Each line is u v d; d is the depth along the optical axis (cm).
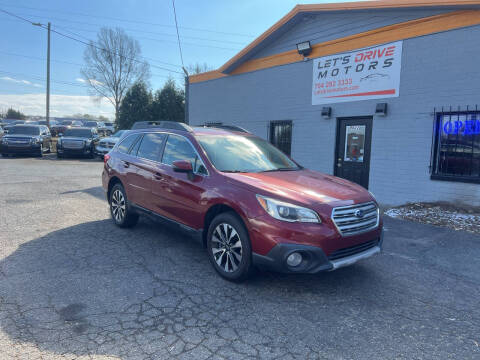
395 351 281
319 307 349
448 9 736
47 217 659
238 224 383
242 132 577
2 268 418
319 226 352
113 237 551
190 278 407
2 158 1869
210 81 1326
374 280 418
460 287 405
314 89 994
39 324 302
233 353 272
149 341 284
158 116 2942
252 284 396
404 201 830
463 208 733
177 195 467
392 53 830
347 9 854
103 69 4425
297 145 1050
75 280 391
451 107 748
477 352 282
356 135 923
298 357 269
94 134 2184
